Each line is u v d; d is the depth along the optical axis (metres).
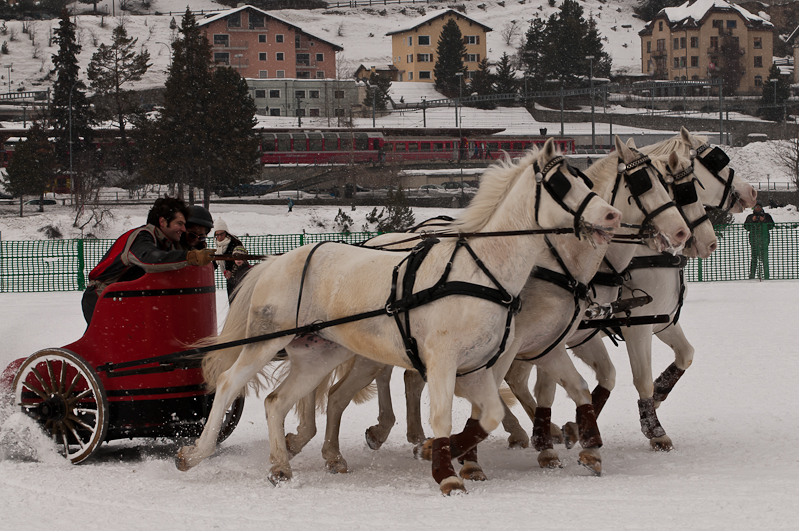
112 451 7.51
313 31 185.12
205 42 59.28
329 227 47.12
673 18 125.44
